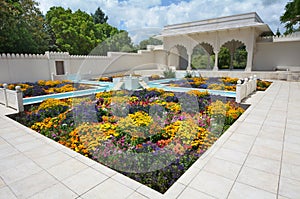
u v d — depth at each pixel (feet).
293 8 34.55
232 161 8.27
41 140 10.65
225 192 6.40
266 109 16.55
